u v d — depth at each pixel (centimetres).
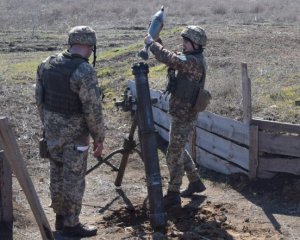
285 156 675
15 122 945
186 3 3133
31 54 1764
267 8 2895
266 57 1184
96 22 2564
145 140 576
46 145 542
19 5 3172
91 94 517
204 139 770
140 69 586
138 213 635
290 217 611
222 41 1355
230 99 874
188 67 578
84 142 540
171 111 605
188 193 666
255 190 679
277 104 842
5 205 554
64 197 541
